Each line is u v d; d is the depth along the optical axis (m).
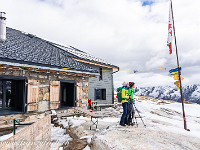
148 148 3.19
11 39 8.30
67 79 8.35
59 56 9.32
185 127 6.01
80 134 4.67
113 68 14.50
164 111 12.25
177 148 3.29
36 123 2.84
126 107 5.13
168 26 7.10
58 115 6.40
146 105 14.08
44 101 7.20
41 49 9.12
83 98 9.29
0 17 7.13
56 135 5.36
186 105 15.16
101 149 3.19
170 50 6.99
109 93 14.36
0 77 5.69
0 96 6.24
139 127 4.94
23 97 6.30
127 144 3.36
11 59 5.62
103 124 6.07
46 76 7.37
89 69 9.11
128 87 5.28
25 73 6.50
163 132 4.42
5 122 5.73
